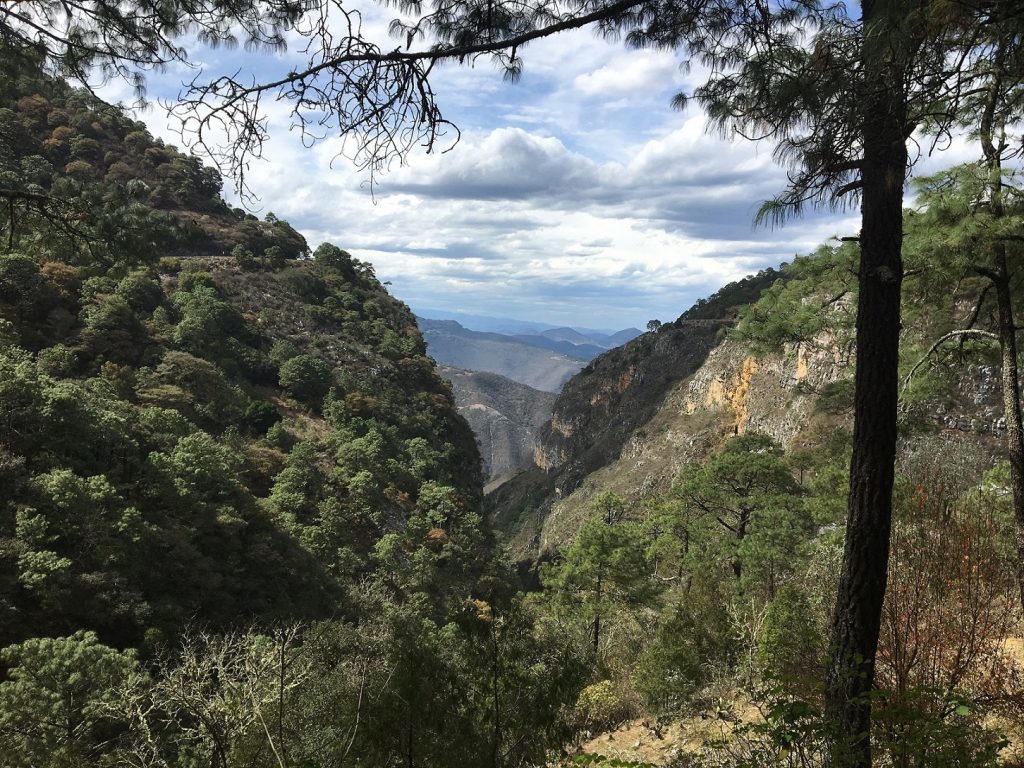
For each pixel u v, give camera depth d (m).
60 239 6.18
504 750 4.44
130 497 27.20
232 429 44.50
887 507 4.45
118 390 38.78
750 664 7.84
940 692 3.40
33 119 57.69
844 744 3.20
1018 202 7.38
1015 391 7.80
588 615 21.19
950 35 2.91
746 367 81.62
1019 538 7.36
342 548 37.09
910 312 9.50
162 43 5.18
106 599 21.09
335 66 3.45
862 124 3.47
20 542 20.44
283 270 79.44
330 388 60.66
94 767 11.80
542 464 164.00
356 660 5.05
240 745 5.54
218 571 27.25
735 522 23.42
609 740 8.55
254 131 3.50
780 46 3.58
